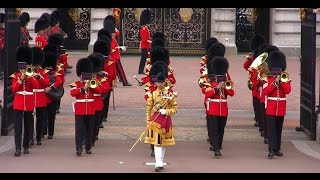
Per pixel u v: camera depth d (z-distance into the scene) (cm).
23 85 6322
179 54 14212
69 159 6191
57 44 8006
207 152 6544
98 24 13850
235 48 14000
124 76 10338
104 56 7431
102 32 8944
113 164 6003
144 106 8919
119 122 7919
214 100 6378
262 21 14525
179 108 8794
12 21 7331
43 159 6178
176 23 14162
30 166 5884
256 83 7312
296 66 12700
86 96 6378
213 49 7125
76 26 14488
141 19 11438
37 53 6581
